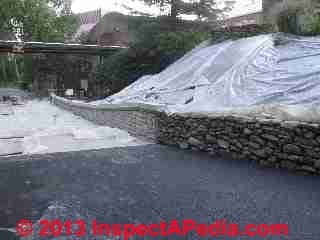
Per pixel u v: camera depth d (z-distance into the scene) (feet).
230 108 21.72
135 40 57.26
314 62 26.35
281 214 12.00
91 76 71.00
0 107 61.57
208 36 51.26
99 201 13.56
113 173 17.53
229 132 20.34
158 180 16.26
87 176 17.02
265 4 46.34
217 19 60.18
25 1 123.85
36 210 12.65
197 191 14.61
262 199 13.39
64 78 94.22
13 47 68.33
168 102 31.55
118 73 57.98
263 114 18.89
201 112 22.54
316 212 12.05
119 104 33.37
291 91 22.98
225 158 20.43
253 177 16.25
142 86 43.19
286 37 35.01
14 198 13.89
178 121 24.11
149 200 13.65
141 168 18.47
